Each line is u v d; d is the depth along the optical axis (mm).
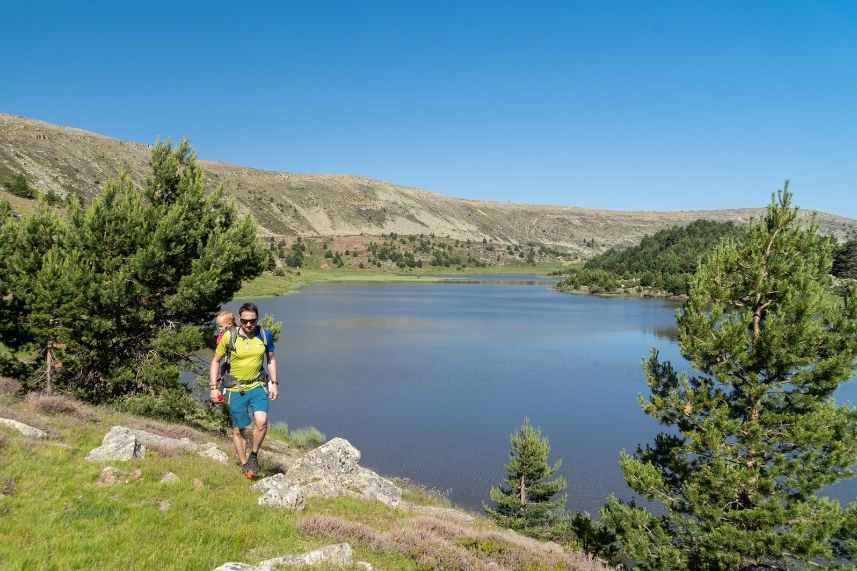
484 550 9844
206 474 9625
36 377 19609
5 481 7453
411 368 54156
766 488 12570
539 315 104875
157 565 5906
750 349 13633
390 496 12164
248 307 9727
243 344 9883
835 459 12477
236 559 6445
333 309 109625
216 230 21656
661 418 14898
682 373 14914
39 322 18781
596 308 121438
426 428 36062
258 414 9984
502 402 42500
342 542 7859
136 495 7957
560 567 9680
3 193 112750
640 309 119312
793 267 13742
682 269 177625
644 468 14625
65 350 19375
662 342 71625
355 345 67000
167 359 20797
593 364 57375
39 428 10953
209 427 22203
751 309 14086
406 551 8469
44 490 7543
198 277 20047
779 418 12953
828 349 13102
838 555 12477
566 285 190750
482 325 88188
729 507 13367
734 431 13297
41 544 5922
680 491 14586
